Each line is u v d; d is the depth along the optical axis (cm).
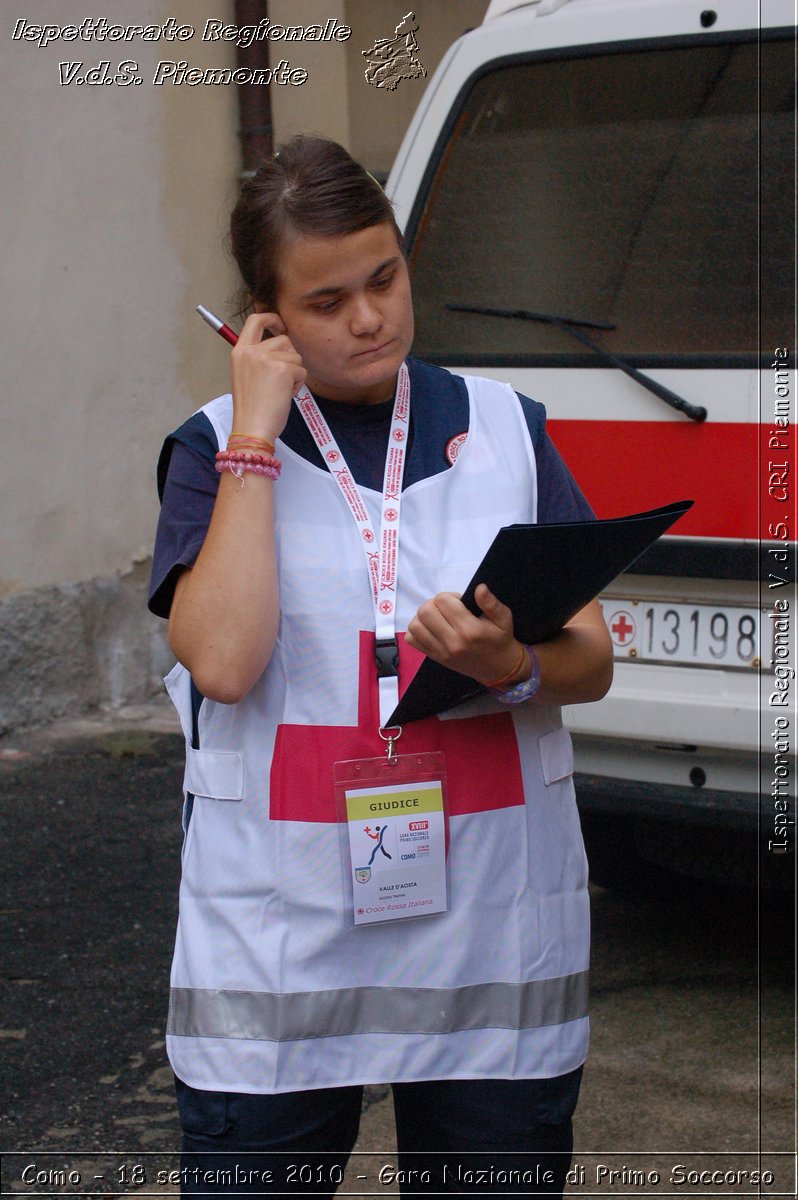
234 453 645
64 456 2339
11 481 2255
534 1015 686
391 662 662
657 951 1570
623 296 1359
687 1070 1291
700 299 1325
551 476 725
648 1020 1396
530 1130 684
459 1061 679
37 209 2256
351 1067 671
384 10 2775
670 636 1312
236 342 681
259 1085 659
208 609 633
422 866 663
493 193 1447
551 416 1362
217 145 2552
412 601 672
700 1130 1188
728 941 1598
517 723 693
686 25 1359
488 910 678
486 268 1437
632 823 1471
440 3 2883
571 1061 701
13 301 2234
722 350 1304
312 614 662
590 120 1406
